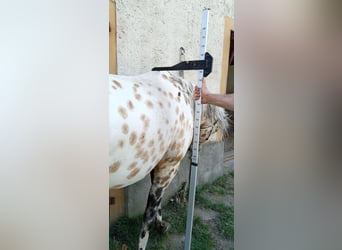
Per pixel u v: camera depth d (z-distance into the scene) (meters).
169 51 1.94
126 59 1.62
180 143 1.50
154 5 1.78
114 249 1.59
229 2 2.49
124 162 1.13
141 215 1.86
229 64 2.81
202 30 1.53
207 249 1.80
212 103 1.57
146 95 1.24
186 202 2.16
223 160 2.59
